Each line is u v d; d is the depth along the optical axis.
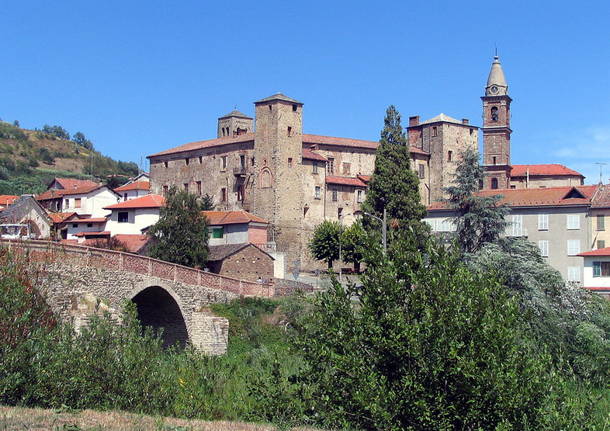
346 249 104.81
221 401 37.34
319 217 123.75
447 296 28.03
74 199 127.19
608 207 90.44
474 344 27.31
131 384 33.84
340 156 130.75
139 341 35.69
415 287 28.70
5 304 34.47
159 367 36.34
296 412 30.66
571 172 144.88
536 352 31.19
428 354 27.42
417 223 94.25
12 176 198.62
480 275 30.14
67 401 32.69
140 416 31.02
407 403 27.12
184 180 133.75
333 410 28.25
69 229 112.00
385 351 27.83
